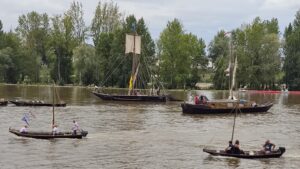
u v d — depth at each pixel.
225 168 44.09
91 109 92.62
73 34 197.00
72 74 187.00
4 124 67.44
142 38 169.25
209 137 61.34
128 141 56.38
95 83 178.25
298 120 83.06
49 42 190.38
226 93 157.25
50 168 42.84
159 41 179.12
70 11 197.25
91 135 59.75
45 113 82.44
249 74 170.75
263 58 169.62
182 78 175.88
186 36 177.75
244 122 78.44
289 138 62.78
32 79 185.38
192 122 76.44
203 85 193.88
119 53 169.38
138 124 72.00
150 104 109.56
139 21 171.38
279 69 171.50
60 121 72.50
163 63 175.88
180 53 174.88
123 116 81.94
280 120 82.56
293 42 172.62
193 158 47.88
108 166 44.16
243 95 151.75
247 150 53.50
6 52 178.75
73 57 183.50
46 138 55.06
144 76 164.50
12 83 182.62
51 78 185.62
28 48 193.75
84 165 44.25
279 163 46.47
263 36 170.75
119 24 196.12
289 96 151.00
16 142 52.97
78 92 145.12
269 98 140.00
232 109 91.62
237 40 173.50
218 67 176.50
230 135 63.62
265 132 67.56
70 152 49.06
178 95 144.38
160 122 75.25
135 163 45.53
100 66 175.88
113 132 62.97
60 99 116.38
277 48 169.12
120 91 154.38
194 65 188.88
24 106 93.56
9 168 42.56
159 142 56.44
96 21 196.62
